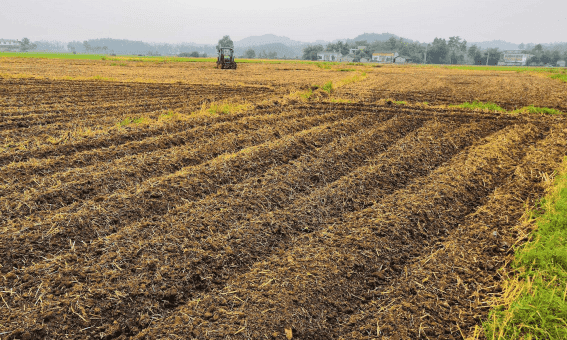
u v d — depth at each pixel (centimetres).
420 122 1216
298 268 429
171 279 405
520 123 1220
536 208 588
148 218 537
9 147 793
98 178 645
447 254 470
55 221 498
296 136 956
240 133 998
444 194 634
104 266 419
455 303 384
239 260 448
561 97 1936
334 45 18300
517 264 443
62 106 1296
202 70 3716
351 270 430
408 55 17175
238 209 566
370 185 681
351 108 1411
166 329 340
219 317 354
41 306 354
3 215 508
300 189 662
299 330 340
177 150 826
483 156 846
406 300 388
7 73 2320
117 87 1900
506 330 342
